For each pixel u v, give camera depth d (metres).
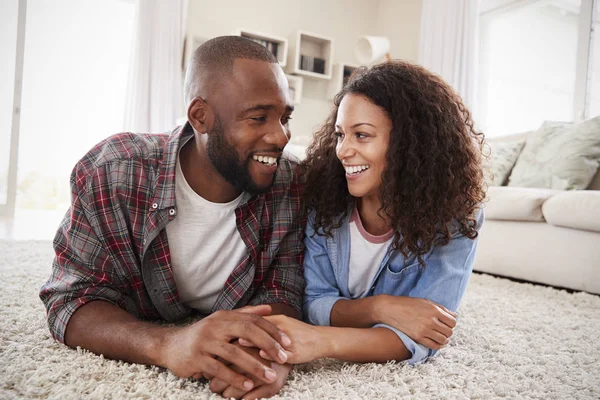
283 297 1.13
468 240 1.08
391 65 1.11
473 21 3.98
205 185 1.04
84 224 0.99
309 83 4.88
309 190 1.18
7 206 4.10
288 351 0.85
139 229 1.02
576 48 3.54
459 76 4.06
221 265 1.12
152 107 4.02
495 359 1.06
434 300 1.04
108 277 1.00
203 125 0.96
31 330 1.06
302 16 4.94
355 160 1.03
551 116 3.82
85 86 5.86
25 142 5.59
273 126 0.95
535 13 3.93
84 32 5.84
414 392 0.84
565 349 1.18
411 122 1.02
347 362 0.99
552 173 2.68
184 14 4.17
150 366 0.88
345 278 1.16
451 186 1.05
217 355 0.78
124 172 1.00
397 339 0.95
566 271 2.11
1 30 4.14
